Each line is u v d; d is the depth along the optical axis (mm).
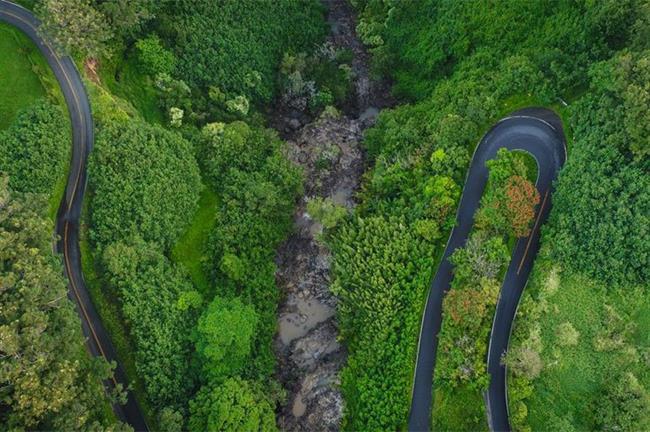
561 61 78875
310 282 85312
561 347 66500
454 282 72812
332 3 112750
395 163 82375
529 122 79500
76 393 59000
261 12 100438
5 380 52688
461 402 67875
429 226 74562
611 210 67438
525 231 70125
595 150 70562
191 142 85000
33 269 59562
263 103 99812
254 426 67062
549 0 83750
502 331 70062
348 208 88875
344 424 73625
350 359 76000
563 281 69375
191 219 81750
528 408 65312
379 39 101875
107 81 85812
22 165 73000
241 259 80562
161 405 70750
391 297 74000
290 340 82438
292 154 95188
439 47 92938
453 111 82625
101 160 76188
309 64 100438
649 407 59969
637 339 66000
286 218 86938
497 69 85688
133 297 72438
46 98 80375
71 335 61062
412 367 72062
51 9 73438
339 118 98250
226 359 71750
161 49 89562
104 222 75500
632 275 66688
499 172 72250
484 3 87938
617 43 76688
